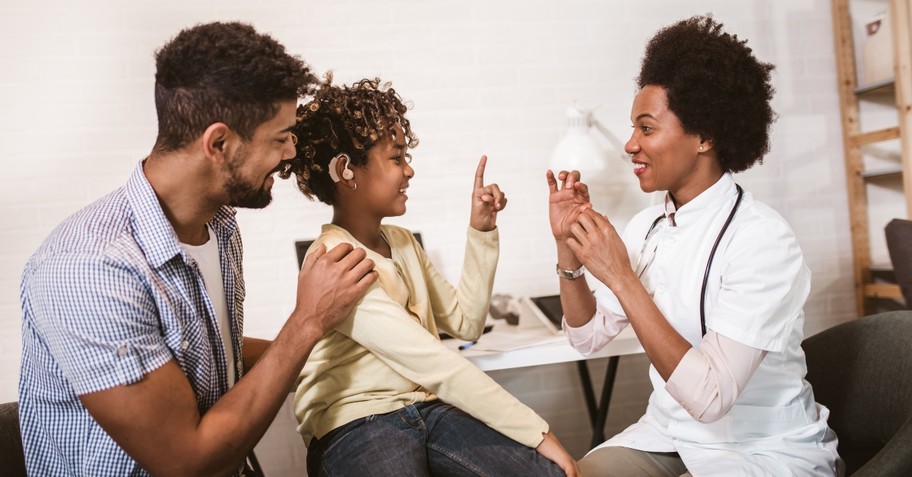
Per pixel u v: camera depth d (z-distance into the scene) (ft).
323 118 4.60
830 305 9.25
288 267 8.29
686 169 4.52
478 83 8.55
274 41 3.92
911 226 7.47
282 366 3.79
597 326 5.22
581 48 8.72
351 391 4.48
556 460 4.25
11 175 7.85
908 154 8.36
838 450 4.98
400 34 8.41
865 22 9.31
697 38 4.42
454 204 8.54
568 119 8.06
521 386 8.91
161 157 3.78
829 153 9.21
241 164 3.83
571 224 4.45
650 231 4.89
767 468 4.19
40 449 3.82
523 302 7.33
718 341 4.10
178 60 3.67
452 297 5.45
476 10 8.53
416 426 4.45
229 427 3.62
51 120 7.89
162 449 3.46
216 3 8.11
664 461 4.69
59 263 3.44
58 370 3.61
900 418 4.60
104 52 7.95
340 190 4.72
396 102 4.85
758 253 4.17
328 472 4.34
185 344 3.79
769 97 4.58
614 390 9.05
